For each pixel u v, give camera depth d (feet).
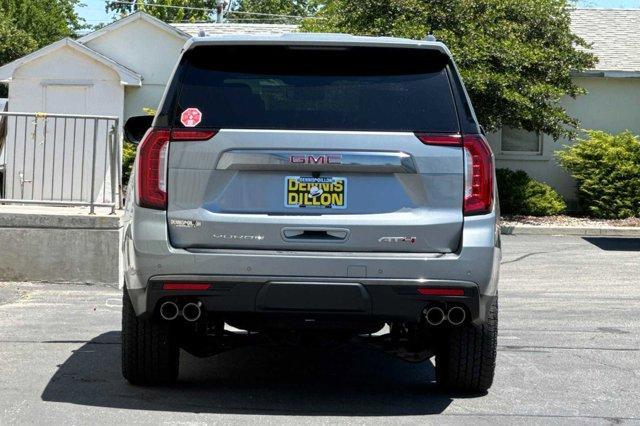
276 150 29.53
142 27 133.80
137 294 29.94
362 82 30.25
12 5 261.65
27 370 36.04
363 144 29.58
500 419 30.48
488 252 29.53
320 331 32.09
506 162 129.80
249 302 29.37
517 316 53.52
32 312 49.57
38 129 64.85
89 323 46.68
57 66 128.57
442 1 115.44
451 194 29.68
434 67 30.58
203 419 29.53
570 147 125.49
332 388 34.50
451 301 29.48
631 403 33.04
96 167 60.44
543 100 113.80
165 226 29.55
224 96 30.01
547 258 86.84
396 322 30.19
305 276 29.25
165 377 33.06
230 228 29.43
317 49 30.19
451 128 29.91
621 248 95.66
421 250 29.53
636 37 139.23
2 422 28.71
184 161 29.66
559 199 123.24
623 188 118.11
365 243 29.45
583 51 124.06
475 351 32.04
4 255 57.67
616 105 129.59
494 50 111.96
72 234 57.67
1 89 232.73
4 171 60.54
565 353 42.09
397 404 32.12
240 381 35.29
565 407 32.27
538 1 118.83
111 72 129.18
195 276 29.27
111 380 34.55
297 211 29.55
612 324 50.88
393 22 114.52
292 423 29.27
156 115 30.17
